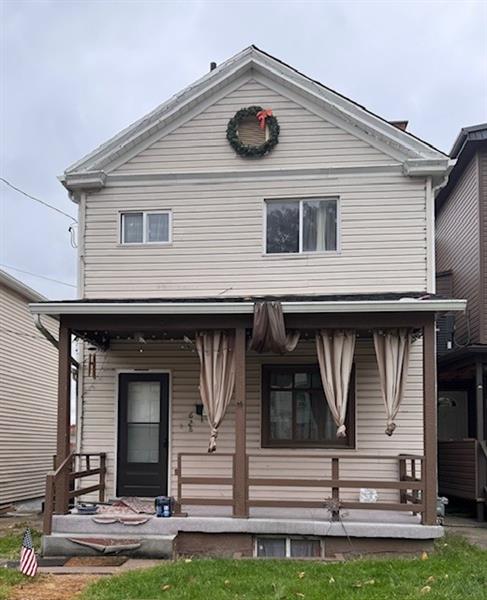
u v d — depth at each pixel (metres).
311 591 6.47
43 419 18.09
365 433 10.29
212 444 9.18
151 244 11.09
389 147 10.80
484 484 11.80
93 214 11.28
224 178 11.09
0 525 11.63
